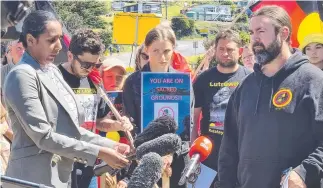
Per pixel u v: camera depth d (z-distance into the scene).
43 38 4.02
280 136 4.52
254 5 5.84
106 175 5.18
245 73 5.98
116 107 5.99
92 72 5.22
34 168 4.01
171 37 5.66
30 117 3.89
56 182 4.11
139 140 3.33
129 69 7.01
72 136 4.11
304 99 4.46
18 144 4.04
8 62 6.08
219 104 5.96
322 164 4.36
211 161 5.87
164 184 4.30
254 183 4.64
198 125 6.07
